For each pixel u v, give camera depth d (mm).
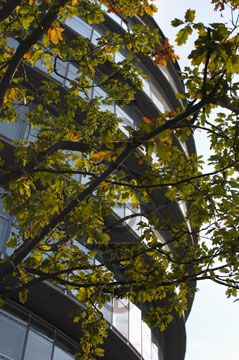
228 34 5590
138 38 8711
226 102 6168
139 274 8344
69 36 23094
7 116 8211
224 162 7781
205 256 8258
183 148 29359
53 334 16453
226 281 7816
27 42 6363
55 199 7430
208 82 6254
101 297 8352
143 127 5848
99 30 25625
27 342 14836
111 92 8781
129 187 7234
